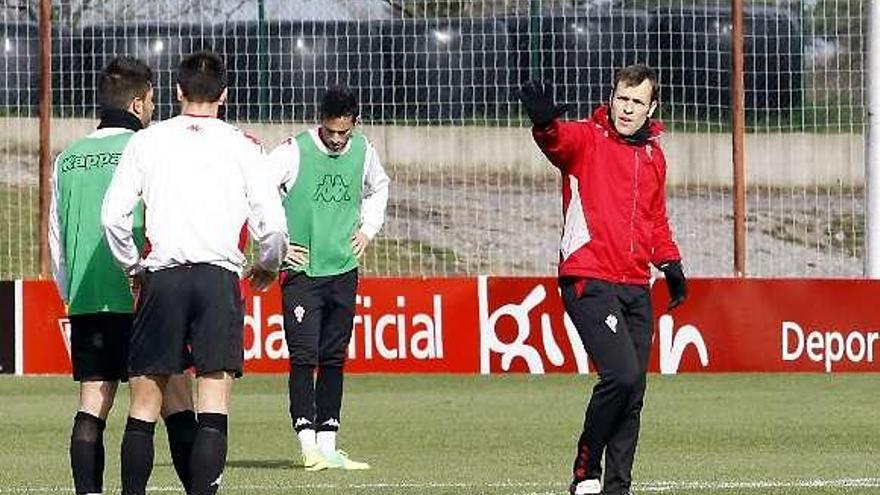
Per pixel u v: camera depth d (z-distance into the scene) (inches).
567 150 1164.5
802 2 2701.8
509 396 2197.3
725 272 2763.3
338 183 1505.9
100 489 1131.9
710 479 1366.9
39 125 2332.7
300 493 1291.8
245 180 1060.5
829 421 1863.9
